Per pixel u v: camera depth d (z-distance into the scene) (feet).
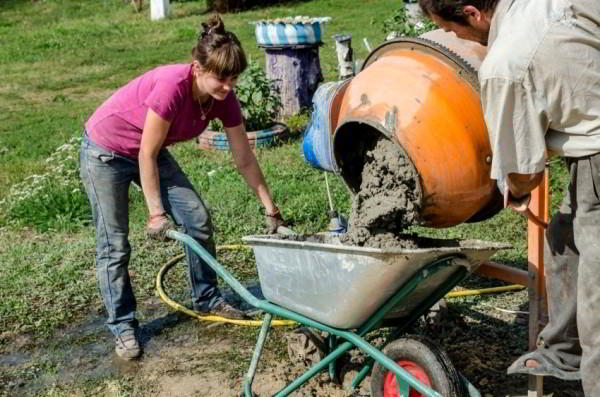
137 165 14.79
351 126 12.09
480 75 9.62
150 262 19.84
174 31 59.67
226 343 15.80
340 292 11.15
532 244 12.26
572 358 11.30
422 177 11.09
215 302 16.79
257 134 28.55
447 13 9.93
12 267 19.74
